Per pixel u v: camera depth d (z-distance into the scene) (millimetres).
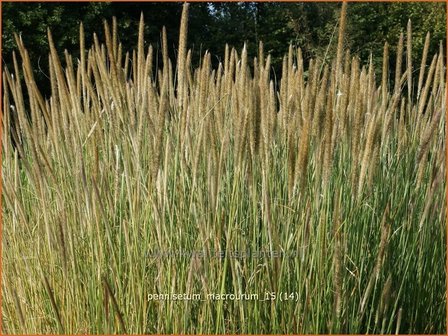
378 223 2537
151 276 2389
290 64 2641
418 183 2416
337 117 2232
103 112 2807
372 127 2119
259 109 2088
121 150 2463
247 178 2420
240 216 2408
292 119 2111
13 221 2600
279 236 2295
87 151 2715
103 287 2320
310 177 2533
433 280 2648
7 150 2598
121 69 2484
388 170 2611
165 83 2115
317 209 2223
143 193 2375
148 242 2379
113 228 2424
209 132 2312
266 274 2293
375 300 2496
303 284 2242
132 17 9367
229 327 2445
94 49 2578
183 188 2422
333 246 2289
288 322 2244
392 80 7344
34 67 8539
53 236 2389
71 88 2547
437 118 2299
